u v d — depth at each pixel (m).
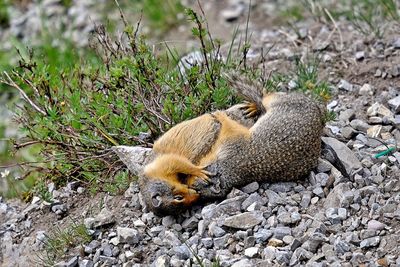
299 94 10.30
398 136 11.15
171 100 10.90
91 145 11.10
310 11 16.03
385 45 13.56
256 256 9.16
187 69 11.38
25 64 11.59
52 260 10.10
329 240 9.17
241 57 13.85
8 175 12.65
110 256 9.78
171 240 9.56
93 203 10.88
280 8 17.77
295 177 9.95
